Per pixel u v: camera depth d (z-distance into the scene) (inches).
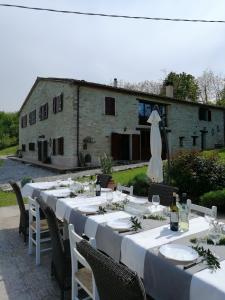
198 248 88.9
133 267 95.5
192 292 72.7
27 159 981.2
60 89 702.5
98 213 137.0
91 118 663.1
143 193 345.4
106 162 428.5
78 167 626.2
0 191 409.4
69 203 159.5
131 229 110.3
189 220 124.5
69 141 649.0
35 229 168.1
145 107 780.0
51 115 767.7
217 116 983.0
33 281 142.7
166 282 80.7
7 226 238.5
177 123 840.3
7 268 157.3
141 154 770.8
